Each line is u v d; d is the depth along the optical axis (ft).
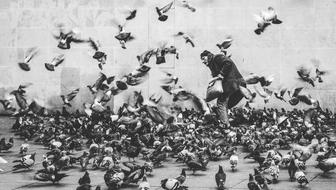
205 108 58.49
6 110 80.33
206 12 77.61
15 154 41.93
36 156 40.65
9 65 81.00
